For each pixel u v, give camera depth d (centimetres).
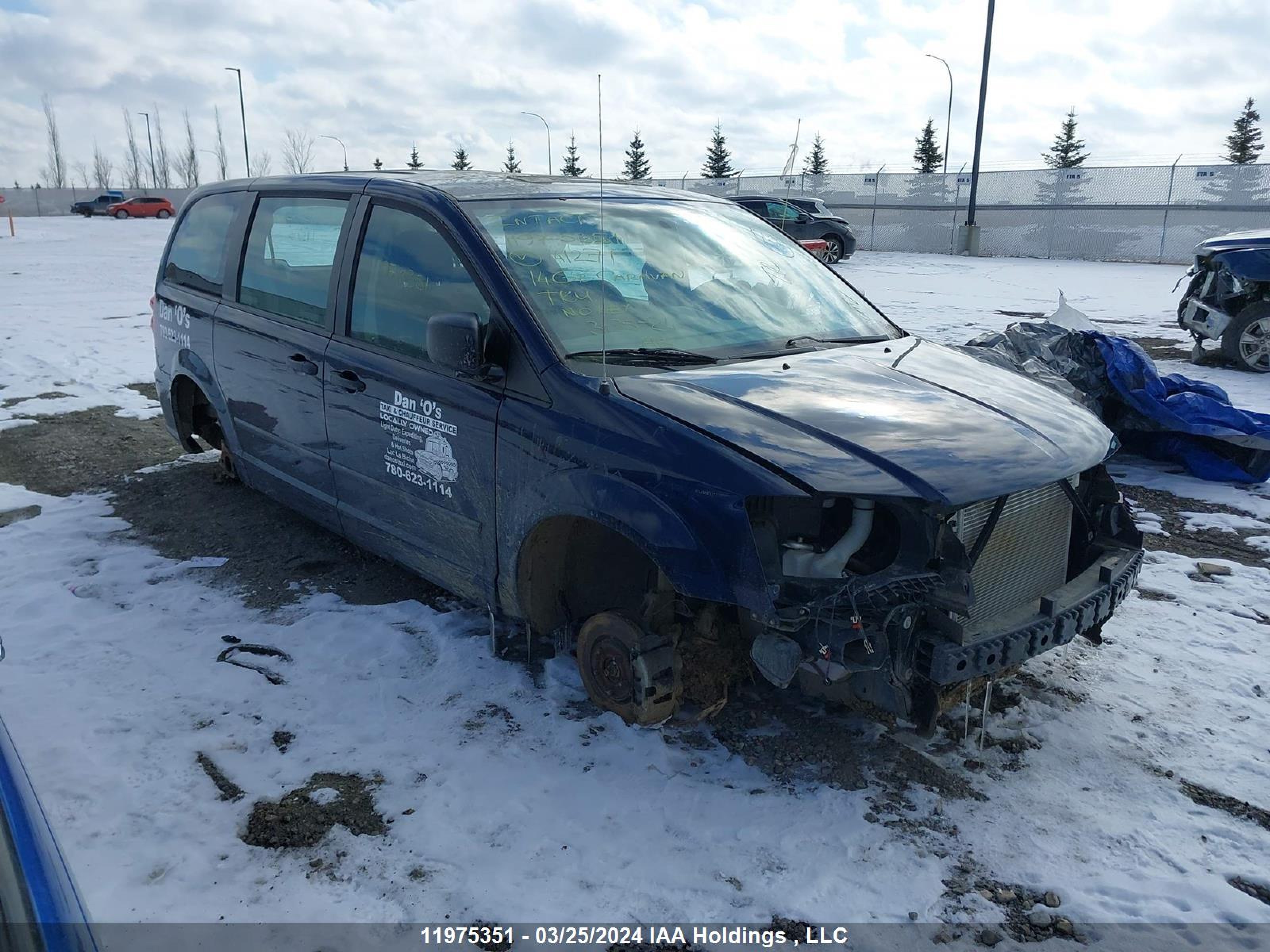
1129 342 652
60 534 503
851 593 253
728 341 351
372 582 444
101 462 643
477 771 296
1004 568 294
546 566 334
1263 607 419
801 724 321
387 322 378
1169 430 628
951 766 300
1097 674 357
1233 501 575
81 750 305
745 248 418
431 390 348
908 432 284
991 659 271
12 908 135
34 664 362
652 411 287
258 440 473
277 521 523
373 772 296
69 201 7231
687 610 317
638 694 308
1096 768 300
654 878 251
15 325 1274
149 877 250
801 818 275
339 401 398
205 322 499
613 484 287
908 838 267
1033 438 296
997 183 3141
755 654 267
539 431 308
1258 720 326
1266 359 966
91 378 936
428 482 360
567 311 330
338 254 405
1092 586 310
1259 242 964
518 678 351
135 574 451
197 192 545
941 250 3303
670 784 290
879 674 272
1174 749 310
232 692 344
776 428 280
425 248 364
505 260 337
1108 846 264
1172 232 2770
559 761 301
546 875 252
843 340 379
